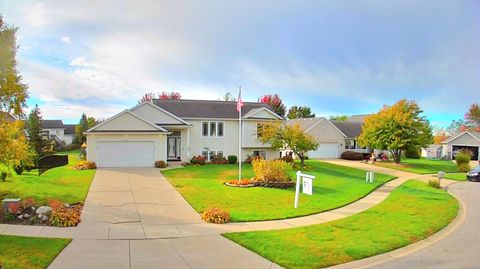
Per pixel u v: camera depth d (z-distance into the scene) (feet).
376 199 67.15
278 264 29.76
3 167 65.10
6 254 28.84
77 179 75.56
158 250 32.27
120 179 77.15
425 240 39.86
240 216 46.88
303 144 110.42
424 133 146.92
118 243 33.86
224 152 122.42
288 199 61.11
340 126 188.96
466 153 161.38
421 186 92.53
